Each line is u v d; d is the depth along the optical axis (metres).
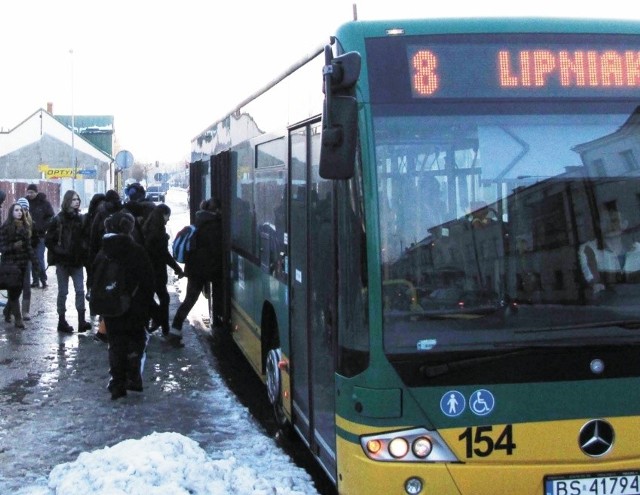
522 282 4.51
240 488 5.53
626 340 4.50
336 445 4.80
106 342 11.17
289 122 6.45
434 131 4.55
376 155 4.49
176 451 6.02
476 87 4.62
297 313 6.16
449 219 4.52
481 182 4.55
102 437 7.12
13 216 12.02
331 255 4.99
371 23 4.68
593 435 4.46
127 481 5.46
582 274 4.55
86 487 5.52
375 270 4.43
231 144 10.21
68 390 8.76
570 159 4.63
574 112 4.68
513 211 4.56
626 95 4.73
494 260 4.51
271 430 7.77
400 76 4.57
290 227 6.40
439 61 4.61
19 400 8.36
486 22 4.70
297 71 6.20
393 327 4.42
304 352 5.96
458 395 4.39
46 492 5.72
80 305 11.94
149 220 11.07
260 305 7.89
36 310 14.03
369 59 4.58
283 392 6.84
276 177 7.07
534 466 4.40
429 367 4.39
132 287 8.30
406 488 4.35
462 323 4.45
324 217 5.22
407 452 4.36
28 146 63.19
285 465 6.27
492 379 4.41
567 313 4.50
